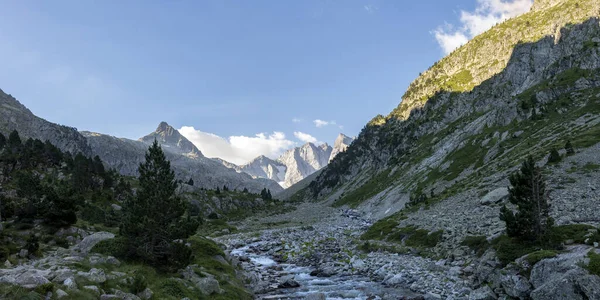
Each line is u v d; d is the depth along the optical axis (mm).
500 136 132500
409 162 198625
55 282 18234
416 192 129250
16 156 106125
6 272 17766
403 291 31844
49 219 46594
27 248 30922
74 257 26406
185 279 28625
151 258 29469
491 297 25391
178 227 32031
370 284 35625
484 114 190125
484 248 35188
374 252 52625
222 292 28203
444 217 57562
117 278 22500
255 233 93000
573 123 102625
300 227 103188
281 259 55812
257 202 188750
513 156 98000
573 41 186375
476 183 80875
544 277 22234
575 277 19734
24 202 53375
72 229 47625
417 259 42625
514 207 48750
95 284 19641
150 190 32875
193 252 39812
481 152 130875
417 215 69250
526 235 30062
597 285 18844
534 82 187625
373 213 140875
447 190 94750
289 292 33656
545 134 105250
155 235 30734
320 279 39469
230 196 174875
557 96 137375
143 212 31328
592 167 57000
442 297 28172
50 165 119375
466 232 43750
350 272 41875
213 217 130625
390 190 166500
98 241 32594
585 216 35281
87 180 103062
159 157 33781
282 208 189625
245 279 38062
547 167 65062
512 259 28000
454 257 37812
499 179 73562
